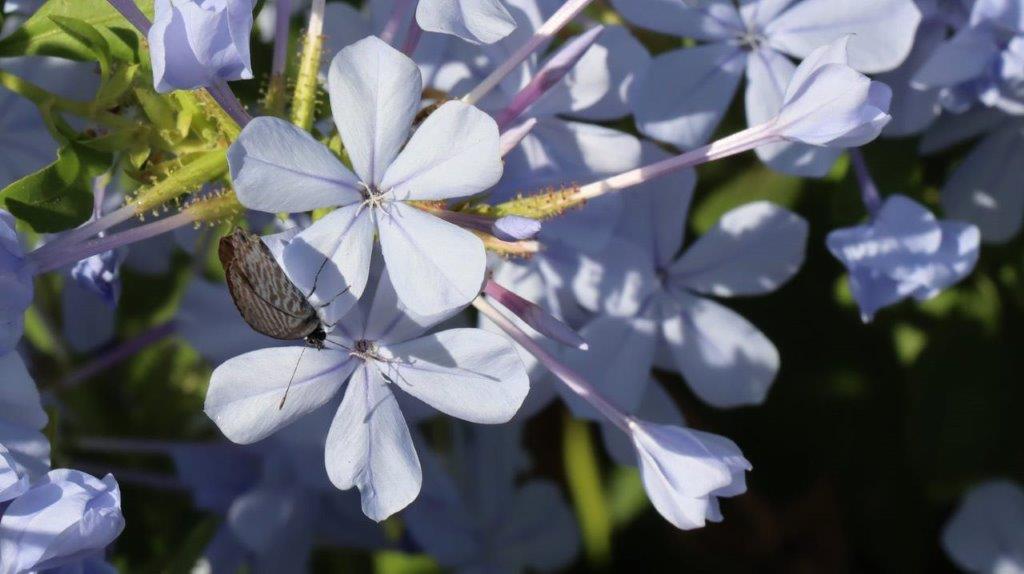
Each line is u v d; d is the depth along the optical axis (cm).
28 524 30
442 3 30
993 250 39
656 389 36
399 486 31
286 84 33
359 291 31
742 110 38
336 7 35
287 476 37
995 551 39
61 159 32
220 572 38
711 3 35
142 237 31
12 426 31
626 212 35
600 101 34
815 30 35
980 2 34
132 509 39
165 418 39
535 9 34
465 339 31
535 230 30
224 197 31
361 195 31
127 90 32
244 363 31
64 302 38
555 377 36
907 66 36
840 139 31
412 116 31
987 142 36
